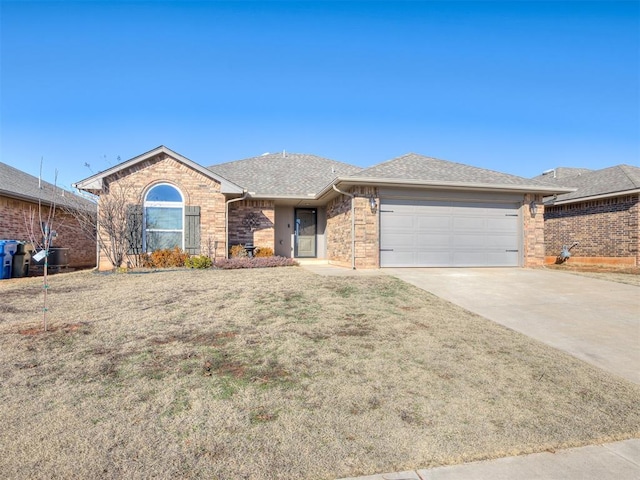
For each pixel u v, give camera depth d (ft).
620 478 9.41
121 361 15.39
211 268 42.75
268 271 39.65
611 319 24.04
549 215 64.64
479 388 14.12
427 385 14.16
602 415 12.56
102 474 8.73
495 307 26.32
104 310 22.97
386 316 22.57
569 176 73.20
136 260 44.55
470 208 46.68
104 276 36.58
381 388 13.74
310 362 15.74
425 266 45.21
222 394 12.85
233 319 21.20
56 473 8.71
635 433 11.59
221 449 9.89
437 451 10.22
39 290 29.09
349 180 41.29
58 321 20.67
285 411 11.93
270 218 54.70
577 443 10.93
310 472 9.16
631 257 50.96
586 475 9.50
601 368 16.88
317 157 73.15
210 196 47.85
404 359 16.46
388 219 44.57
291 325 20.27
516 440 10.91
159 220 46.44
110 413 11.48
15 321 20.71
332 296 26.84
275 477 8.91
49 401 12.14
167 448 9.83
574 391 14.28
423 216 45.32
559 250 62.44
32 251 43.60
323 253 59.93
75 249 58.90
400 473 9.33
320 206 60.08
